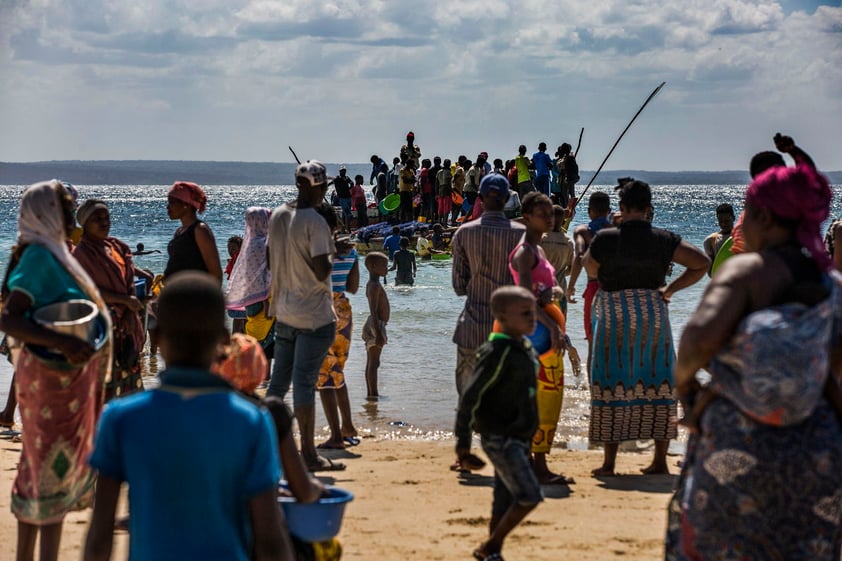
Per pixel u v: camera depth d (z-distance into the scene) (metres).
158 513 5.15
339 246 14.73
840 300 6.05
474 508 11.12
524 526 10.37
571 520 10.59
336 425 14.67
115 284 11.19
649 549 9.62
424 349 24.88
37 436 8.15
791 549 5.85
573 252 16.17
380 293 18.95
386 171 59.47
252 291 16.69
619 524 10.45
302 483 6.56
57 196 8.32
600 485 12.27
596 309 12.48
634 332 12.33
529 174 49.44
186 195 12.63
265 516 5.29
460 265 12.84
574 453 14.41
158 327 5.38
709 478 5.94
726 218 18.42
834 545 5.92
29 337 7.80
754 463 5.78
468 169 56.00
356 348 25.00
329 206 13.73
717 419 5.94
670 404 12.61
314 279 12.79
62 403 8.12
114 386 11.20
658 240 12.23
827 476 5.78
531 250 11.84
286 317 12.95
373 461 13.73
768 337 5.60
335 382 14.73
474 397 8.54
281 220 12.85
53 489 8.21
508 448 8.69
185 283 5.29
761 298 5.96
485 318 12.52
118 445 5.25
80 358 7.79
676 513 6.49
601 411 12.57
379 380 20.80
